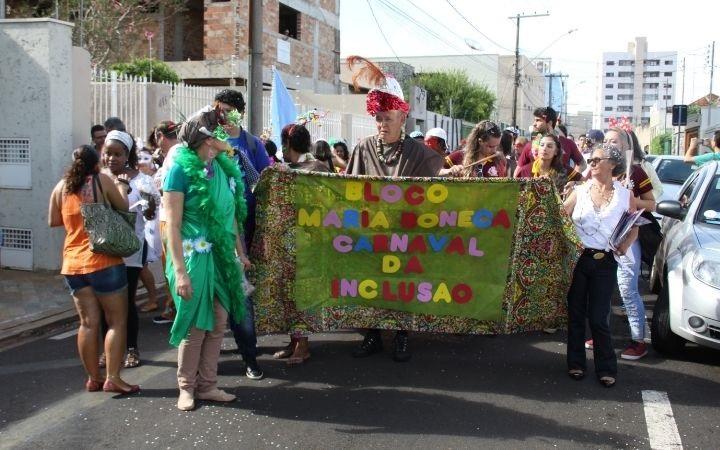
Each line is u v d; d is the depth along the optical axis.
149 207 5.97
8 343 6.56
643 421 4.73
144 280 7.73
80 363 5.98
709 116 33.94
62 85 9.23
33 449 4.26
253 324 5.52
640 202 6.55
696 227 6.33
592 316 5.45
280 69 25.95
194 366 4.90
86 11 18.89
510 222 5.67
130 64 18.34
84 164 5.03
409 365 5.89
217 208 4.81
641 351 6.14
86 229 4.94
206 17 24.00
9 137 9.28
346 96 23.48
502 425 4.63
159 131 6.86
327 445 4.30
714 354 6.30
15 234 9.45
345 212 5.75
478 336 6.84
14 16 18.62
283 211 5.73
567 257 5.50
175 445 4.30
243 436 4.43
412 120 30.38
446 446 4.30
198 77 24.02
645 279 9.84
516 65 40.72
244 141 5.84
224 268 4.91
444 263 5.79
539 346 6.51
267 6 24.95
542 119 7.99
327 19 29.97
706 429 4.61
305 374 5.65
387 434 4.46
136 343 5.92
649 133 67.06
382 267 5.83
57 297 8.06
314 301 5.82
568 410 4.90
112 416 4.77
